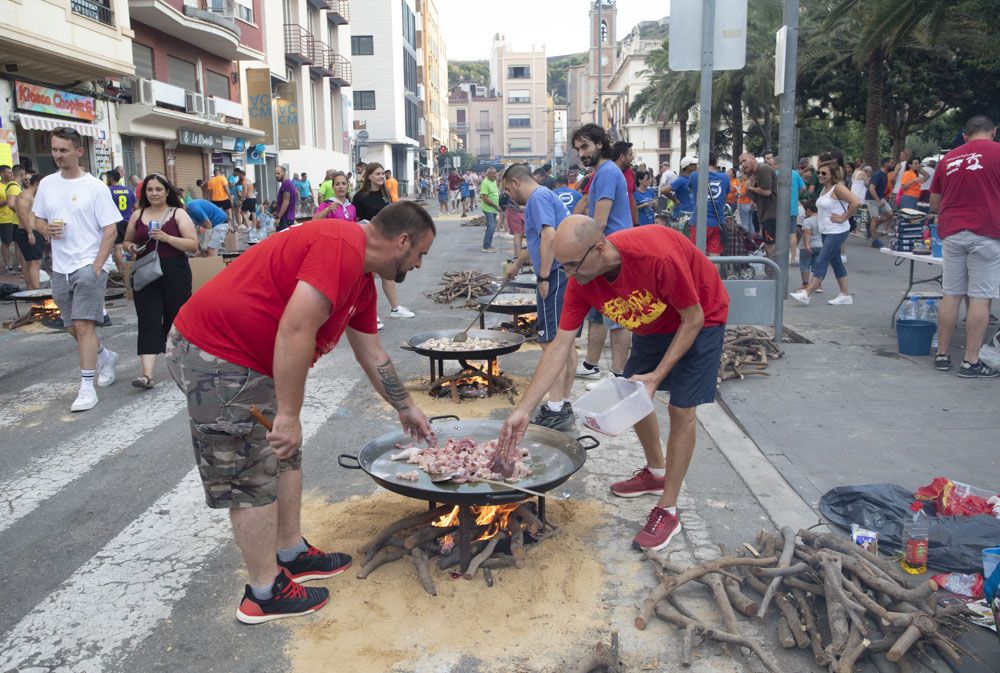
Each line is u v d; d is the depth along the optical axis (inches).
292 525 135.6
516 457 144.8
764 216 458.0
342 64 1685.5
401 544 143.7
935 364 265.7
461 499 128.1
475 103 5634.8
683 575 127.7
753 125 1800.0
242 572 142.4
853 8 732.0
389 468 147.1
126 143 804.0
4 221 562.6
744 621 124.4
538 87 5536.4
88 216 238.2
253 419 116.7
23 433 222.2
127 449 207.6
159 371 292.2
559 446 157.2
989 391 237.1
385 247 120.4
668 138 2974.9
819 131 1769.2
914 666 110.5
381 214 120.2
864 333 323.9
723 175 454.0
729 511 162.1
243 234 856.9
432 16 3410.4
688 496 170.2
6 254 577.0
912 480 172.4
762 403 230.4
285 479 132.6
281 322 108.5
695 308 135.8
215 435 115.5
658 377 137.4
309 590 129.0
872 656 113.7
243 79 1159.0
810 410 222.8
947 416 214.7
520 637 119.9
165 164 898.7
